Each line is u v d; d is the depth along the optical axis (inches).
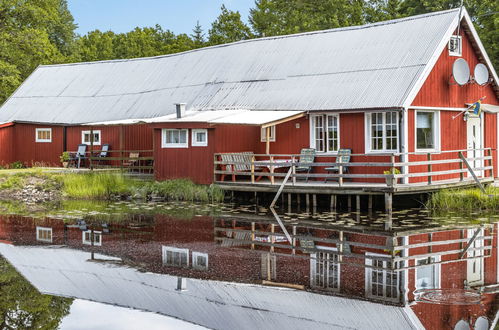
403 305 370.6
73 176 999.0
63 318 366.9
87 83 1354.6
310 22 2206.0
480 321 339.0
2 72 1553.9
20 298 408.2
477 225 637.3
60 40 2351.1
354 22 2160.4
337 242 555.8
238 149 916.6
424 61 816.9
